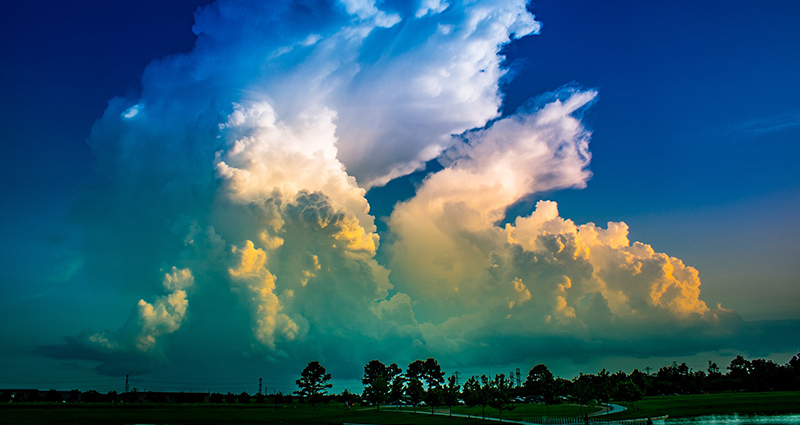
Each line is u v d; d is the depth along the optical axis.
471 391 137.00
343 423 126.88
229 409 191.12
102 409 184.62
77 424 124.62
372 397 191.88
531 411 162.25
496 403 129.75
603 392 171.00
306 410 184.38
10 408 184.75
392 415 151.38
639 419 118.50
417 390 177.75
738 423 101.75
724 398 177.00
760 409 134.38
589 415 135.88
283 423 128.88
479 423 119.00
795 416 114.88
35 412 166.38
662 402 172.50
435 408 190.75
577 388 158.00
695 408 143.25
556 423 112.62
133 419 141.88
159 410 180.75
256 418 145.50
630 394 147.62
